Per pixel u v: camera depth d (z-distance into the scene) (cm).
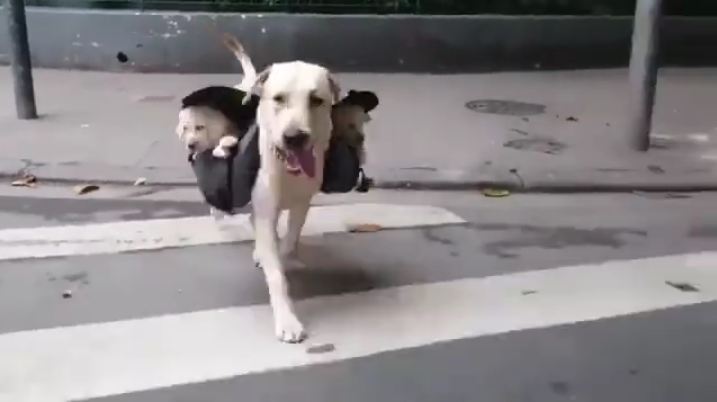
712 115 530
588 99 571
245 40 627
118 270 279
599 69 692
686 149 446
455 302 260
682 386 216
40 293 260
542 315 253
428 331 241
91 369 216
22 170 382
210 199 245
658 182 392
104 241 305
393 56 648
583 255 303
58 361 220
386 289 269
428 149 432
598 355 230
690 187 392
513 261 296
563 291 270
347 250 302
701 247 313
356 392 210
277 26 627
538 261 296
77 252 294
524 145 445
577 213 354
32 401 202
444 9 664
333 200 359
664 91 609
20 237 307
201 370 217
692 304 262
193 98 238
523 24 667
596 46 690
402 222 333
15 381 210
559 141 456
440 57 656
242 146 237
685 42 722
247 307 254
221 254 295
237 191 240
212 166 240
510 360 227
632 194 385
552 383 216
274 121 221
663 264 295
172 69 626
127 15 616
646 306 260
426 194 375
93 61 625
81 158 402
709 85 639
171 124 469
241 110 243
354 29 637
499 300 262
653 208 363
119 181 377
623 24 694
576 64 689
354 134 248
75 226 320
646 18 421
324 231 320
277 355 226
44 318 244
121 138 438
